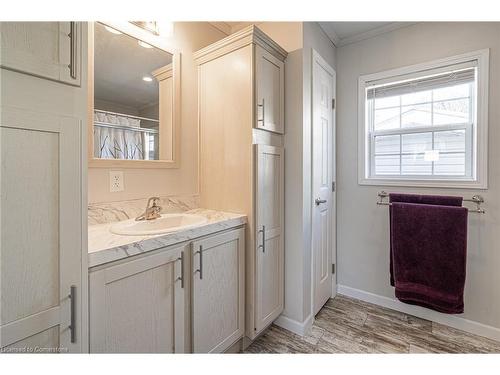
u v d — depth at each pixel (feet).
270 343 5.72
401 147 7.16
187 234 4.09
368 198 7.61
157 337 3.70
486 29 5.85
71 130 2.66
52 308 2.56
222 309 4.80
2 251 2.25
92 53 4.57
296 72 6.01
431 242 6.11
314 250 6.69
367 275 7.70
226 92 5.70
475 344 5.67
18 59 2.30
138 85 5.23
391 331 6.19
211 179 6.09
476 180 6.00
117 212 4.91
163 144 5.69
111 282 3.13
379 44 7.29
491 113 5.80
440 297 5.99
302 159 6.01
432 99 6.68
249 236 5.37
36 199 2.43
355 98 7.75
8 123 2.25
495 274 5.82
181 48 6.00
